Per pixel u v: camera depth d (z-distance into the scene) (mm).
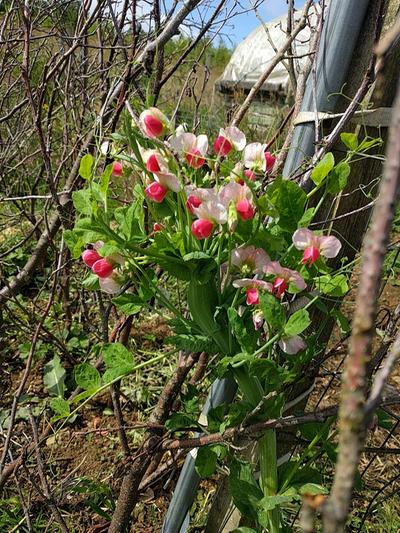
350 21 337
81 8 590
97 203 299
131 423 654
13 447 632
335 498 109
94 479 605
